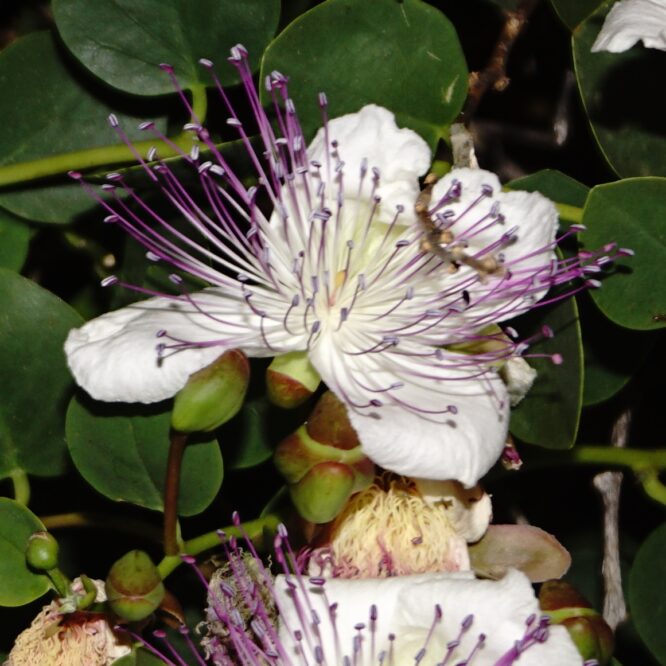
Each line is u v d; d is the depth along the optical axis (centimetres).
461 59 33
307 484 31
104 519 34
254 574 32
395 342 31
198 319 32
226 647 32
